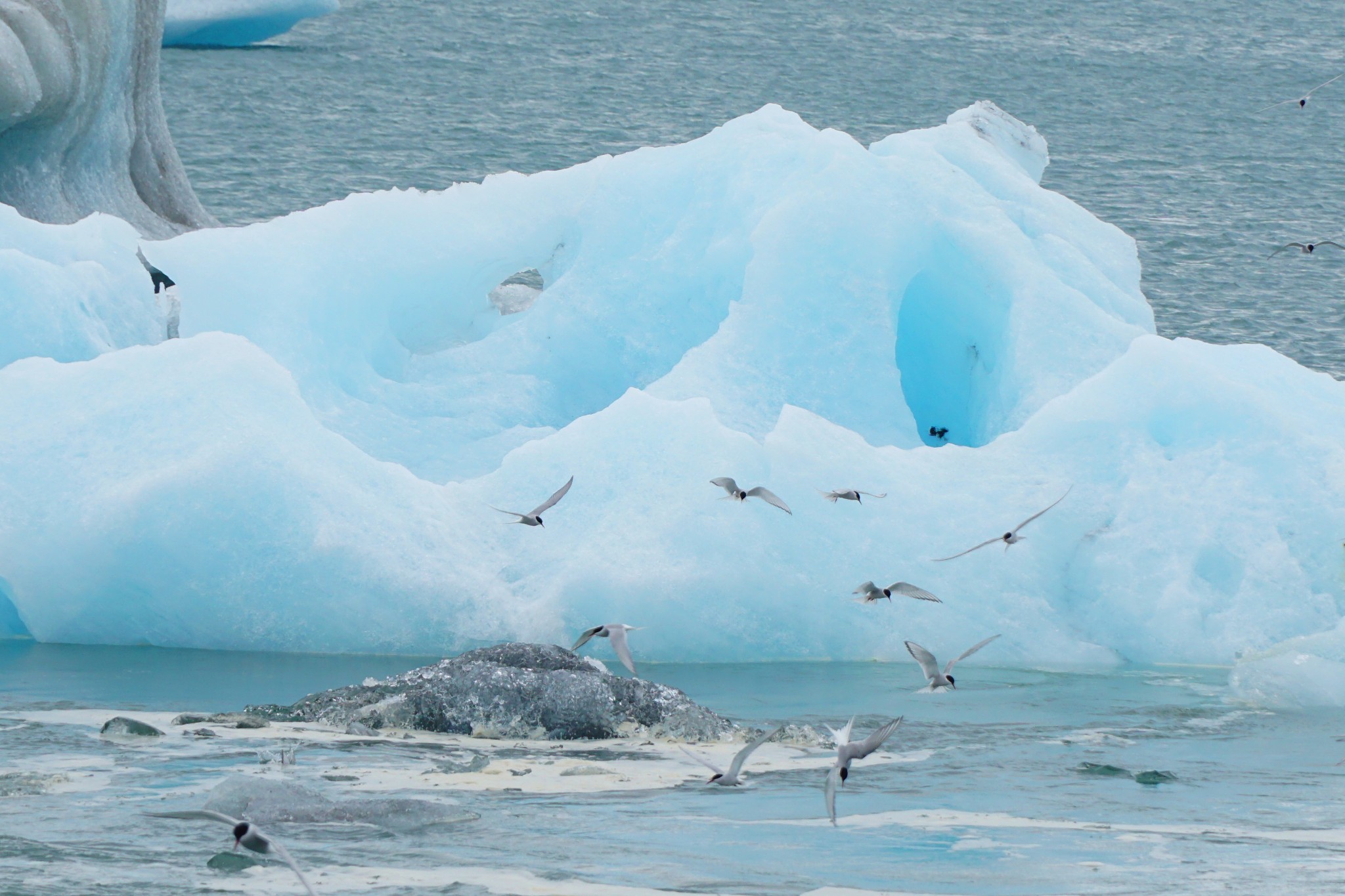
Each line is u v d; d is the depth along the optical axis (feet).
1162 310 345.51
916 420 197.36
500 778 87.66
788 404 162.91
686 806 81.30
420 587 132.26
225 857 67.62
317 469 136.46
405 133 633.61
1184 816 80.48
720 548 134.51
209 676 121.39
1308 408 156.35
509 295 226.99
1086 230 191.31
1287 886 66.69
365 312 180.34
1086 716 110.63
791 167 183.52
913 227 176.76
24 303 158.30
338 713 103.65
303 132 618.44
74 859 68.28
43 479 136.05
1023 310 170.09
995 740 101.35
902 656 135.23
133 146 244.63
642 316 184.85
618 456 142.61
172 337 182.29
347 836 73.92
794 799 83.41
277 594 133.08
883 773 90.79
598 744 99.40
